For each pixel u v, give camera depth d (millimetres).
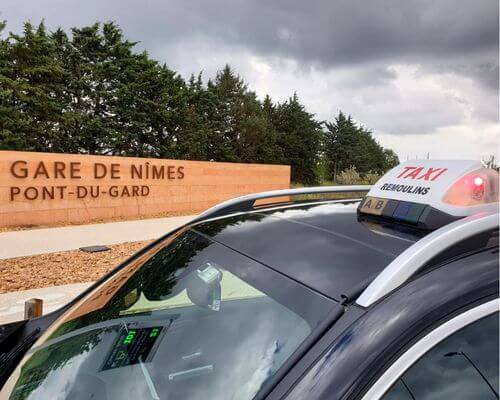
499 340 1184
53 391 1619
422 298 1145
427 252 1215
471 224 1279
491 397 1131
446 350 1126
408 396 1068
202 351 1532
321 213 2010
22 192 11758
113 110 34250
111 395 1527
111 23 34875
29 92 29375
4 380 1771
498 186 1647
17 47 28438
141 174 14781
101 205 13664
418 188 1719
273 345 1325
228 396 1332
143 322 1804
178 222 13516
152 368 1574
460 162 1720
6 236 10289
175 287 1866
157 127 37875
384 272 1210
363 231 1665
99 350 1747
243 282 1566
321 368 1083
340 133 75375
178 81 42875
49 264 7789
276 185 20672
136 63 35375
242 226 2006
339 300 1243
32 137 29500
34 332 2094
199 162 16891
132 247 9492
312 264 1476
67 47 33812
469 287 1176
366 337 1091
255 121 48188
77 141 32625
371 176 39781
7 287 6418
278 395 1098
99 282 2348
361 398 1027
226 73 51938
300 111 54469
